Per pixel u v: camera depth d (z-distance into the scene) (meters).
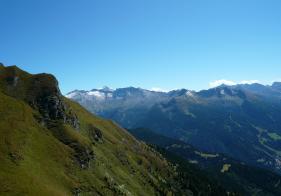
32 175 125.88
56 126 175.25
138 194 184.50
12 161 126.75
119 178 183.38
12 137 138.75
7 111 155.50
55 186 131.75
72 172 151.75
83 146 168.88
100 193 153.62
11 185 113.00
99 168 172.62
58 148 158.25
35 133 155.75
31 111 173.00
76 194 140.25
